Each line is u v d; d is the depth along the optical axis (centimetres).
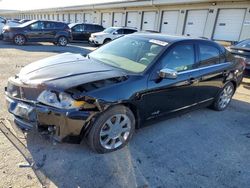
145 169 287
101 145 300
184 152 334
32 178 251
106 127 300
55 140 274
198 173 291
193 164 308
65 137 272
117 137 315
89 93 272
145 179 269
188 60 395
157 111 355
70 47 1498
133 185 258
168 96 361
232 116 493
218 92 488
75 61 354
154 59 346
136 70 336
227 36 1641
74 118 266
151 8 2195
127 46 397
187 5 1870
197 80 408
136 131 380
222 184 275
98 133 291
